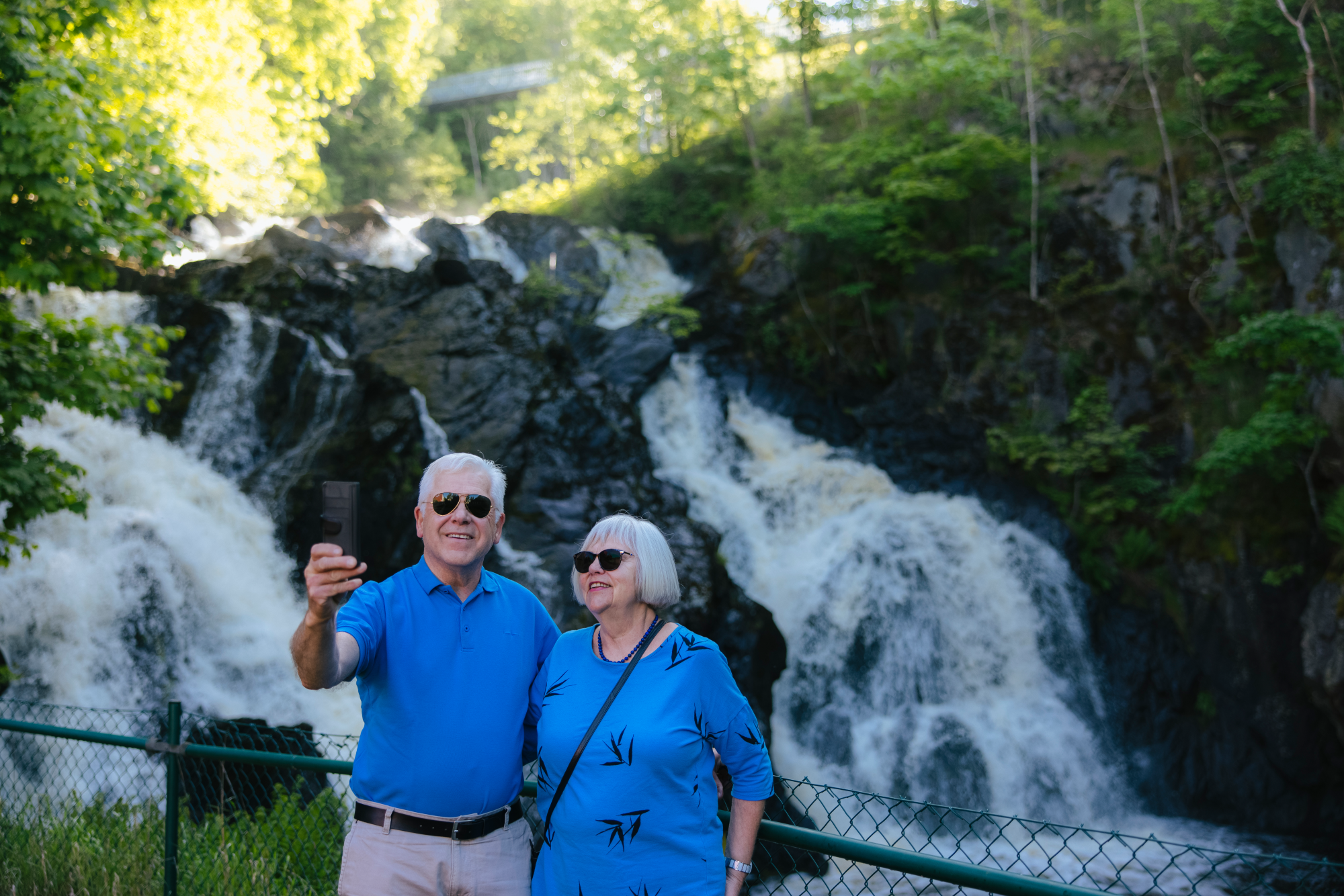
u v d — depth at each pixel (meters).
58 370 8.33
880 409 21.78
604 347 22.22
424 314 18.80
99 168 8.08
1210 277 19.97
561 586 14.80
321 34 29.50
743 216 26.28
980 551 18.36
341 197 40.34
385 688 3.22
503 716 3.28
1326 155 19.11
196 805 6.52
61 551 12.24
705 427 21.73
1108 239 21.50
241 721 10.91
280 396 16.78
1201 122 21.41
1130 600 18.48
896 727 16.19
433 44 48.94
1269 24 21.55
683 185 28.20
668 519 16.78
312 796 6.45
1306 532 16.94
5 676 9.52
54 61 8.11
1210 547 17.77
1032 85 24.25
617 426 18.12
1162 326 20.31
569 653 3.08
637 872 2.78
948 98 24.58
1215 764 16.91
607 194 28.75
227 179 23.97
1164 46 22.64
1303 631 16.48
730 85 28.19
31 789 9.15
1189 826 16.20
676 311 22.47
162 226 8.89
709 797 2.92
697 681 2.89
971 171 22.47
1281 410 17.08
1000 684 17.62
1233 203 20.16
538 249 24.84
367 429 15.62
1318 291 18.48
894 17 27.05
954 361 21.69
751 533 19.03
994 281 22.33
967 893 8.22
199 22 21.58
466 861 3.20
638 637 3.02
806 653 17.00
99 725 11.03
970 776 15.71
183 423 15.92
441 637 3.26
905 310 22.50
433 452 16.09
